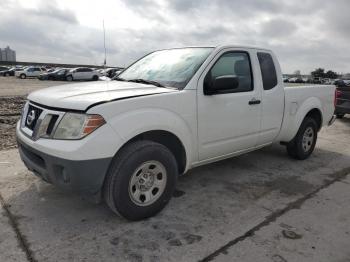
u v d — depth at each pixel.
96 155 3.03
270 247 3.10
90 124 3.02
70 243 3.06
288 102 5.19
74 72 38.34
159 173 3.54
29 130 3.46
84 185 3.07
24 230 3.25
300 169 5.37
